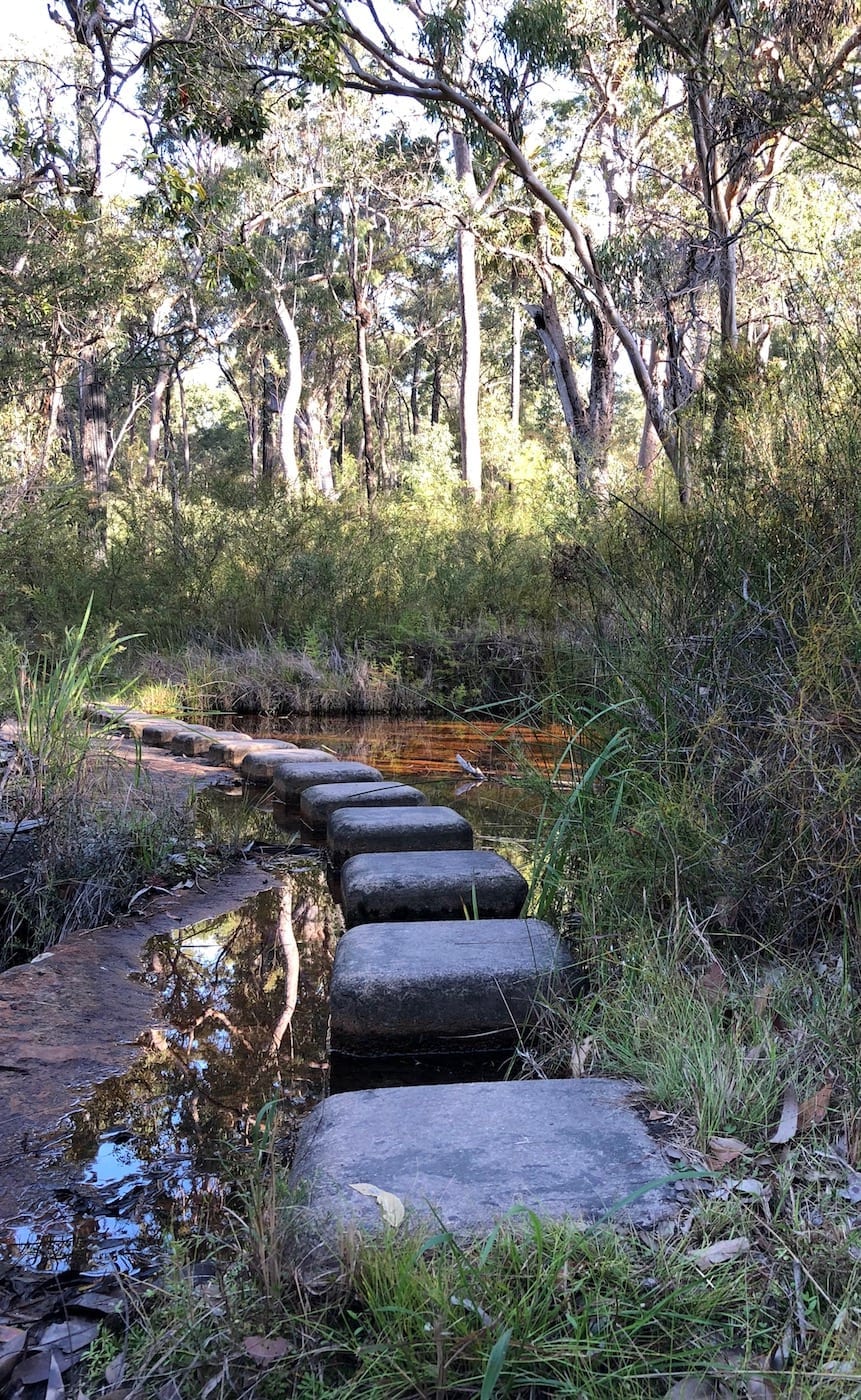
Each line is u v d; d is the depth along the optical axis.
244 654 9.97
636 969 2.46
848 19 4.39
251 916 3.59
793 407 3.05
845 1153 1.76
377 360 37.59
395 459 40.94
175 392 50.91
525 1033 2.64
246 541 11.43
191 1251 1.71
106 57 6.82
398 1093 2.04
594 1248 1.49
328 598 10.83
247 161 23.64
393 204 24.69
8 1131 2.11
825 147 3.60
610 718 3.29
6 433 9.20
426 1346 1.34
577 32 12.44
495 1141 1.82
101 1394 1.36
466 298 22.70
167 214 7.17
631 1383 1.32
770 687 2.64
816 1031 2.06
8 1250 1.72
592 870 2.83
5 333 12.11
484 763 6.54
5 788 3.71
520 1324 1.35
